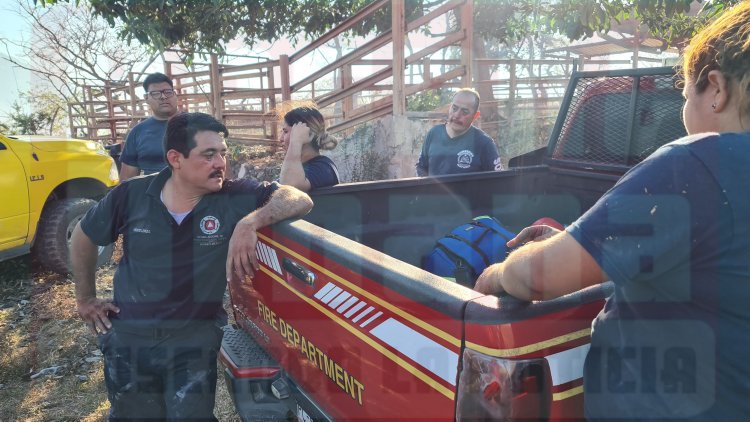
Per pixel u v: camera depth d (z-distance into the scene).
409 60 7.24
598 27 8.13
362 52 7.77
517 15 11.58
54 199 5.62
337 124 8.38
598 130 3.19
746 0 1.16
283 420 2.37
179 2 9.34
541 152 3.56
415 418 1.48
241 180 2.46
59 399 3.51
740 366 1.08
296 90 9.52
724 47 1.10
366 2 11.28
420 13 10.87
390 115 7.18
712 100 1.17
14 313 4.72
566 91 3.34
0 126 17.20
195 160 2.18
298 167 2.83
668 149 1.10
